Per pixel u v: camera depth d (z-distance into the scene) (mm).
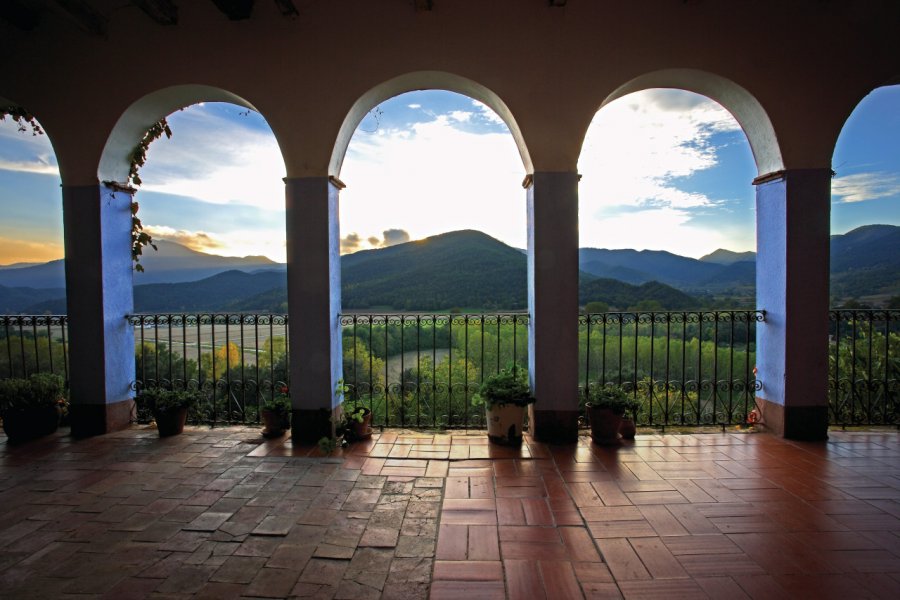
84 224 4191
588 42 3854
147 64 4051
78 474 3285
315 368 4027
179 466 3432
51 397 4211
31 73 4152
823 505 2758
